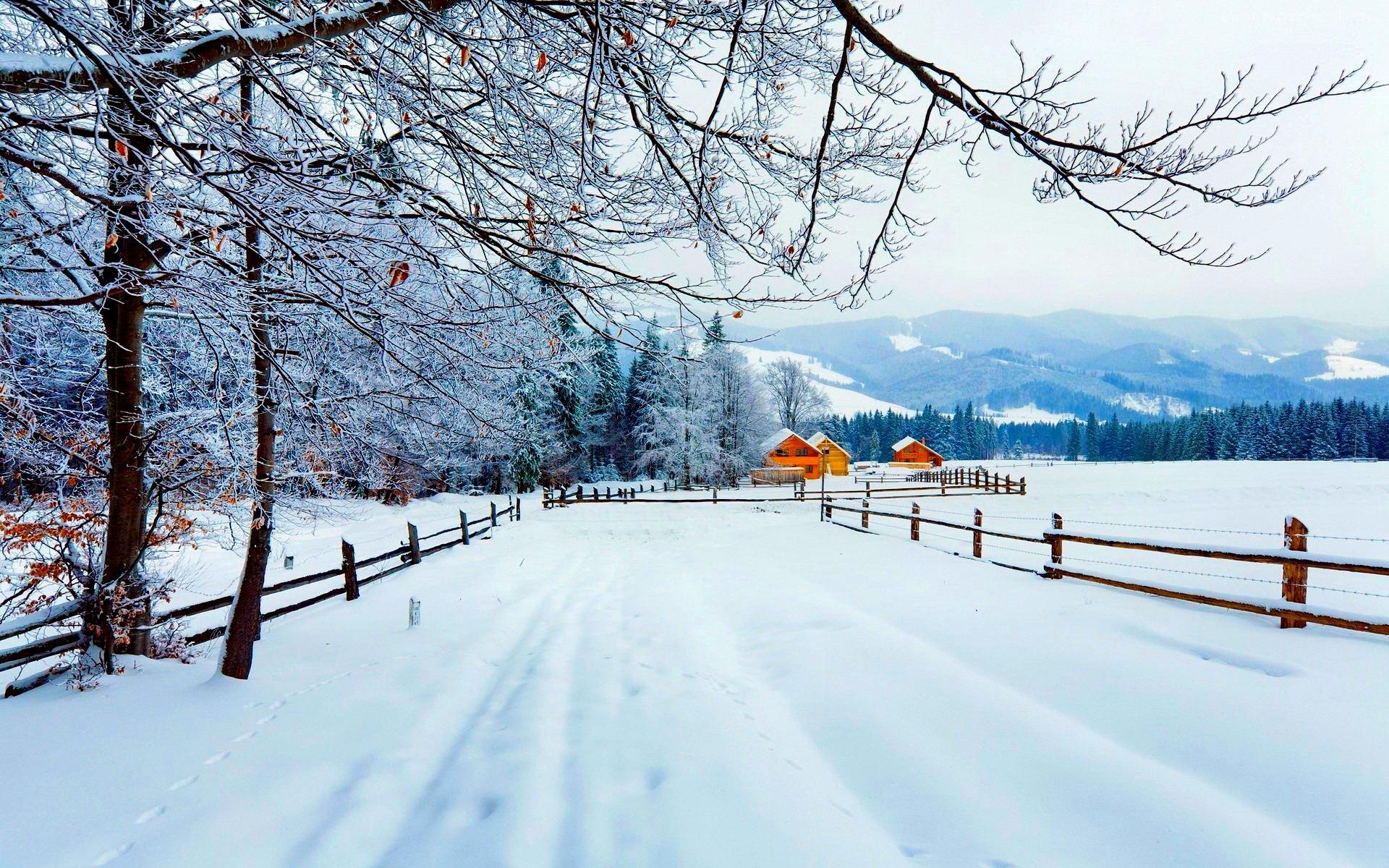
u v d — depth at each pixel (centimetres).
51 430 544
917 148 331
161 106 242
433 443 650
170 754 370
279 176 266
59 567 480
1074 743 353
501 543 1565
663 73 319
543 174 325
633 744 387
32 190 336
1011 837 282
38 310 470
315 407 473
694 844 277
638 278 318
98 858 274
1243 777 306
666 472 4378
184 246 283
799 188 373
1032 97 283
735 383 4734
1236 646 461
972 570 870
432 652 593
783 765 358
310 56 283
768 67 324
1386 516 2123
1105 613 575
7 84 227
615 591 975
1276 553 523
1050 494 3027
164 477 539
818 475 4562
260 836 294
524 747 377
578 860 268
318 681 508
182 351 631
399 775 355
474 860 269
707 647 607
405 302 323
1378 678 386
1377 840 254
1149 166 279
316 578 805
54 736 377
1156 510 2445
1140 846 268
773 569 1069
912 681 459
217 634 614
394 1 261
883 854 274
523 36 283
